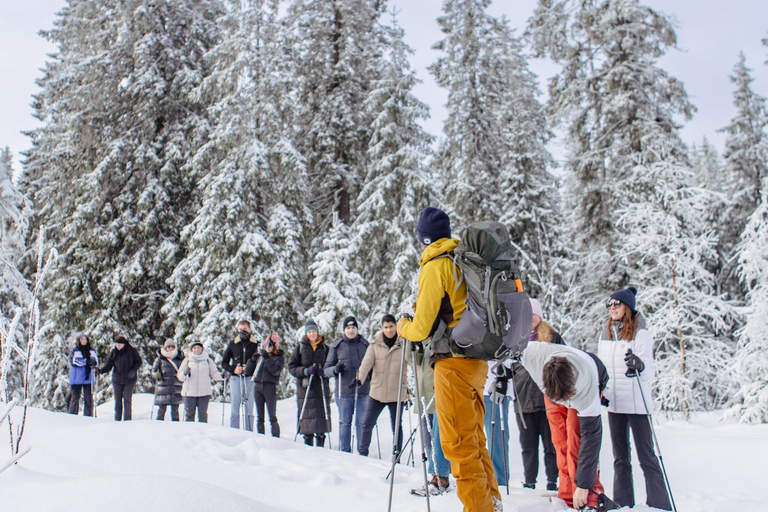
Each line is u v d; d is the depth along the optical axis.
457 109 19.64
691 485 5.95
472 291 2.76
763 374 11.42
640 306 14.16
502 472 5.32
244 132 16.45
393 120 17.22
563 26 17.66
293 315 16.05
